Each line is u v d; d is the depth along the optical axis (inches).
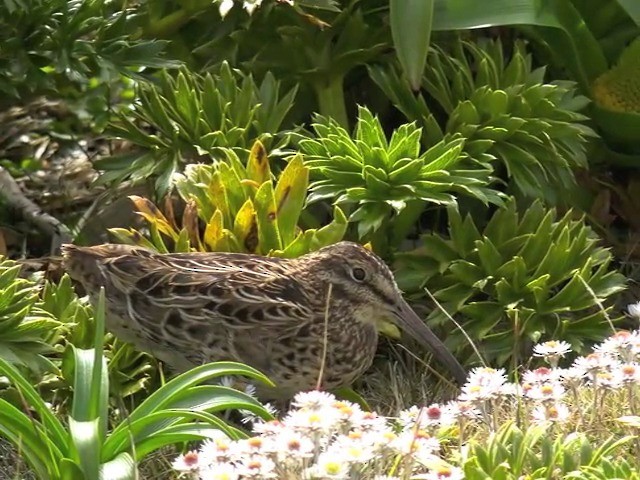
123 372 318.3
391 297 313.0
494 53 366.0
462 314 343.3
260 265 309.7
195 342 302.8
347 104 386.9
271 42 371.6
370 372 338.0
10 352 290.7
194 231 325.4
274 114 354.3
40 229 380.2
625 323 350.9
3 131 408.8
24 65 349.1
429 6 332.8
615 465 241.8
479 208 366.9
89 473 240.5
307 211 358.9
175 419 259.3
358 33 362.6
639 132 371.2
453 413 256.8
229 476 218.7
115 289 303.6
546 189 356.5
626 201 384.2
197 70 382.9
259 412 262.4
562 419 255.3
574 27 360.8
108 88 369.1
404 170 327.3
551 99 354.9
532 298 331.3
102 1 353.4
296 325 303.1
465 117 348.8
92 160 392.2
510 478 238.8
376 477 229.3
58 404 307.1
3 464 286.7
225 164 325.1
